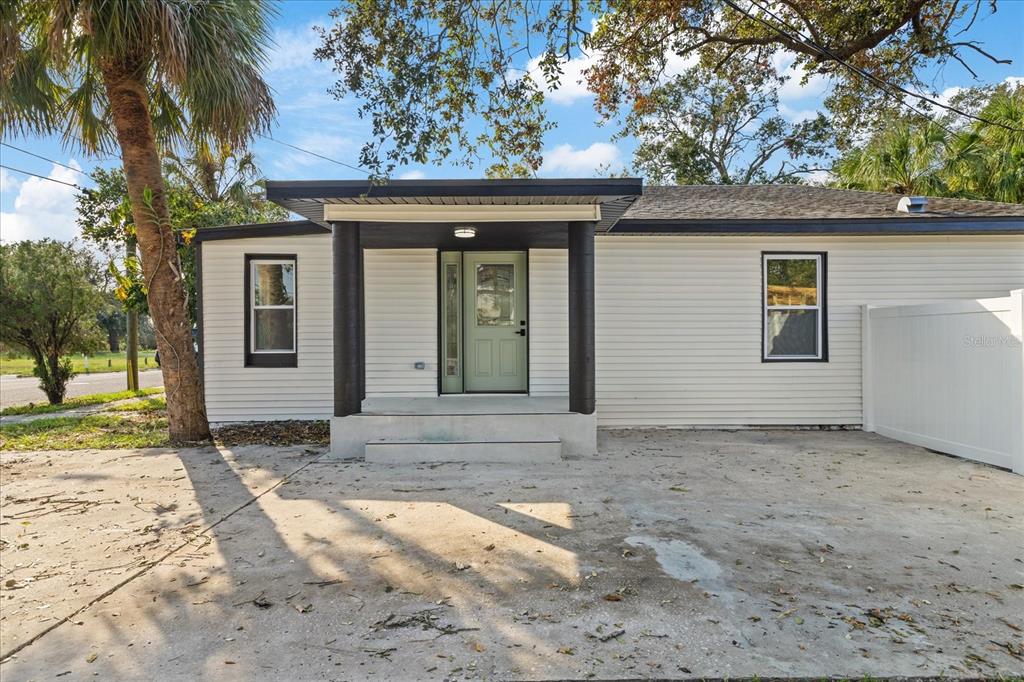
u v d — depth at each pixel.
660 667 2.64
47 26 6.82
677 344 9.11
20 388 20.69
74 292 14.68
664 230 8.62
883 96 11.09
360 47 6.82
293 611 3.20
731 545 4.09
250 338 9.54
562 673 2.60
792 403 9.09
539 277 9.21
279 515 4.86
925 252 9.05
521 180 6.47
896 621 3.05
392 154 6.70
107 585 3.54
